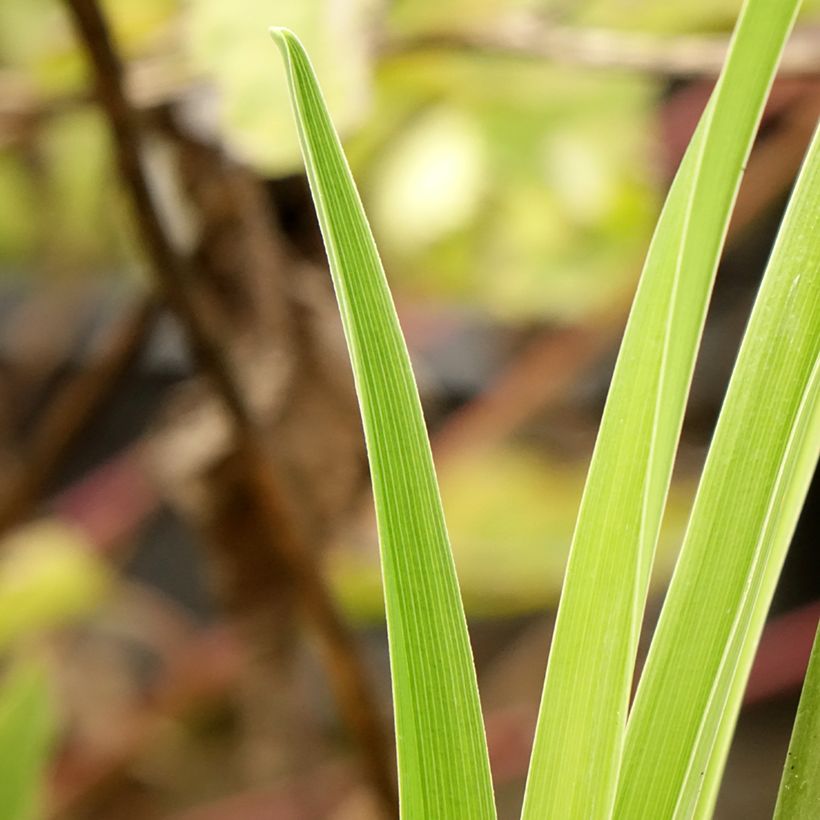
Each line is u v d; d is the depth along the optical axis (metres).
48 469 1.28
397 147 1.40
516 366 1.70
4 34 1.41
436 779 0.51
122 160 0.84
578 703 0.52
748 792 2.11
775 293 0.50
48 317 1.97
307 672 1.63
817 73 1.02
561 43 1.02
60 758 1.70
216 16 0.79
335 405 1.18
